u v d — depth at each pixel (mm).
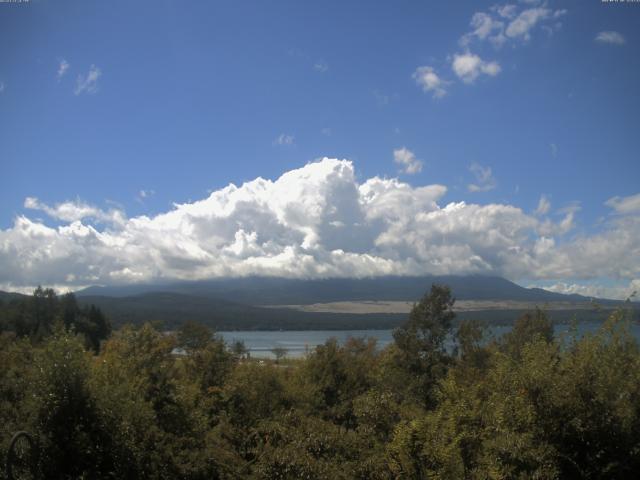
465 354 27922
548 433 8047
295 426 13328
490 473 7707
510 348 15438
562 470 7828
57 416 11953
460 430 8750
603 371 8133
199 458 14586
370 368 29531
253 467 13016
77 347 12836
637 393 7996
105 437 12305
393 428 10922
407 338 29328
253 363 24031
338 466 11047
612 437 7793
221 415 19281
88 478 11680
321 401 24906
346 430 13031
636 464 7754
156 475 12914
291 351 83875
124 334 21188
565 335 9344
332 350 29281
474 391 9766
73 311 74625
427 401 23750
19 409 13273
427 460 8672
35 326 67562
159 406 16156
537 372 8336
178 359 23734
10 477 10141
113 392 12938
